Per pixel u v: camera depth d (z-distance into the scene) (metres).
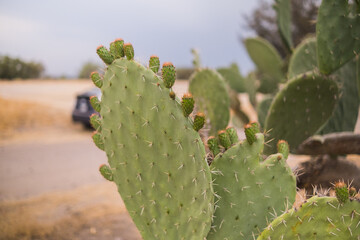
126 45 0.74
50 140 5.43
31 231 2.25
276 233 0.66
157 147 0.73
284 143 0.78
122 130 0.77
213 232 0.77
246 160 0.75
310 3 6.52
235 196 0.76
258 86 2.66
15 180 3.44
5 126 6.01
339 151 1.25
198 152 0.71
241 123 2.59
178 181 0.73
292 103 1.14
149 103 0.72
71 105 8.60
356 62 1.39
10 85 15.51
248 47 2.44
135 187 0.78
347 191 0.62
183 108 0.70
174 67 0.71
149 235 0.80
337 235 0.65
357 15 0.99
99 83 0.81
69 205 2.73
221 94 1.39
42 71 22.30
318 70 1.11
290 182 0.75
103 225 2.37
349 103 1.42
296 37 6.76
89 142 5.30
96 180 3.45
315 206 0.64
